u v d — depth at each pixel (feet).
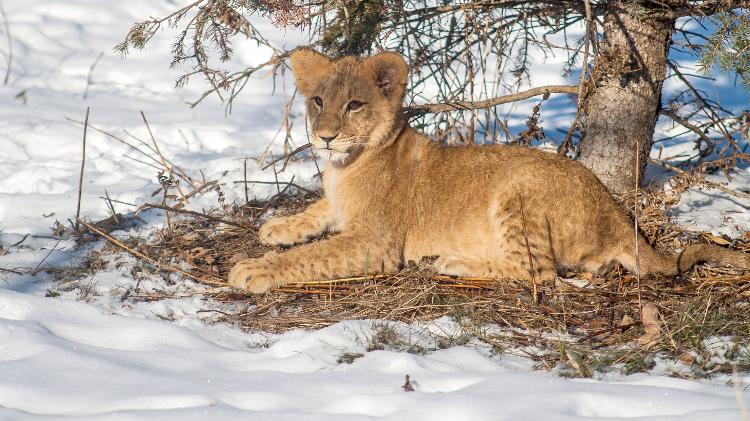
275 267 32.86
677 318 28.43
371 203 35.01
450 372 24.63
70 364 24.13
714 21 36.99
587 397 22.20
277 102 70.69
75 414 21.01
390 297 31.58
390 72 35.17
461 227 35.14
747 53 35.12
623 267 34.71
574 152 44.27
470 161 35.45
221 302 32.14
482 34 45.42
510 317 29.96
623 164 41.57
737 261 33.81
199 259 35.83
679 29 43.04
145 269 34.47
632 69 40.70
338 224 37.83
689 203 42.73
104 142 58.39
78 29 80.79
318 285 33.09
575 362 25.39
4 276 34.01
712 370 25.70
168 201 44.70
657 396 22.27
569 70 47.80
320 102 35.17
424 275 33.14
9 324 27.32
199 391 22.56
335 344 27.20
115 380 23.21
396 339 27.55
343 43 41.57
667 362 26.48
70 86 71.51
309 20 40.01
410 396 21.94
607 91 41.19
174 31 81.46
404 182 35.55
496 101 41.98
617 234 34.45
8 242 38.24
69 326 28.12
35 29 79.10
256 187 46.57
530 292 31.78
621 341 27.94
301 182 47.29
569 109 65.00
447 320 29.76
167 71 74.84
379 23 41.16
